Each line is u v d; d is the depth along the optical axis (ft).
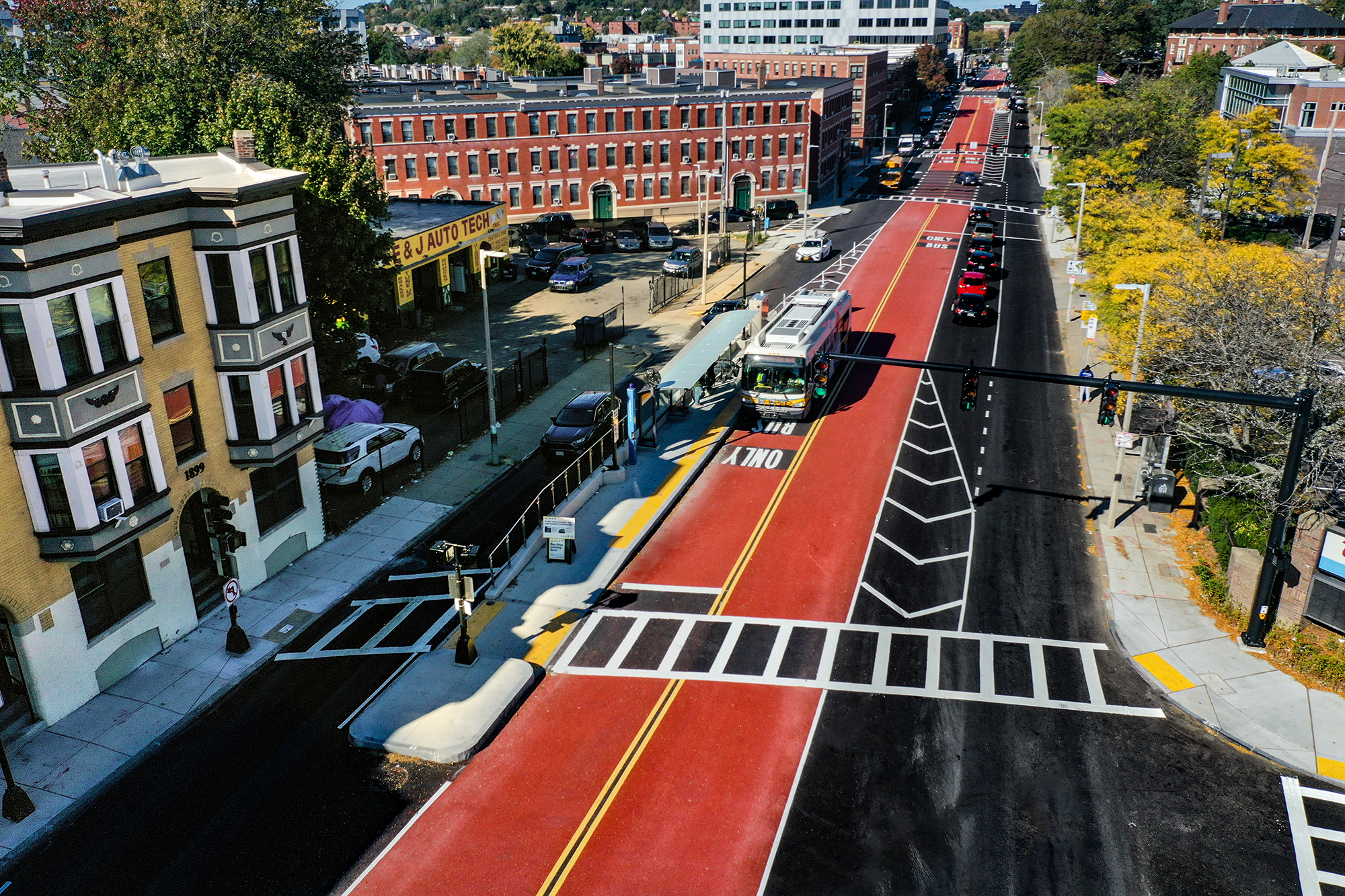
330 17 211.41
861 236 273.54
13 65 190.08
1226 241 188.24
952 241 265.54
